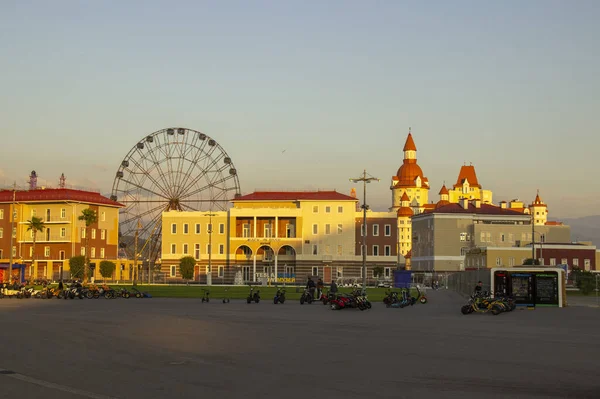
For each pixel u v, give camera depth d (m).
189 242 162.25
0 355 26.77
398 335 36.56
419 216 192.12
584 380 21.75
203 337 34.50
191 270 153.38
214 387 19.97
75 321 44.50
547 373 23.14
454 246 178.88
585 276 107.88
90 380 20.95
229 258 161.38
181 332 37.09
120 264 163.38
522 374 22.89
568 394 19.36
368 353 28.42
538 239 177.75
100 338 33.47
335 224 161.62
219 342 32.22
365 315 54.16
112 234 169.25
